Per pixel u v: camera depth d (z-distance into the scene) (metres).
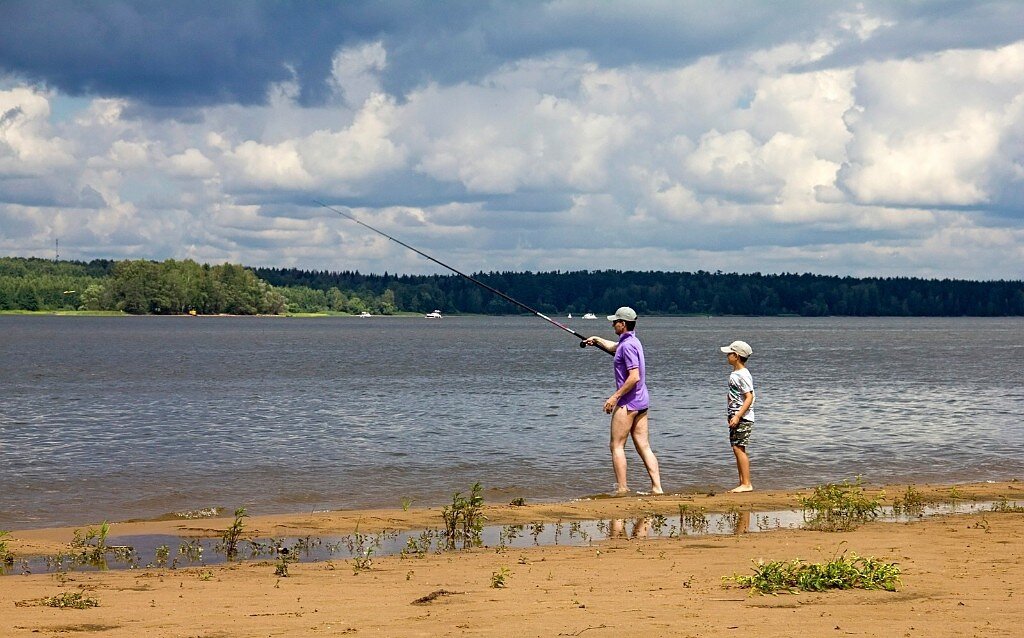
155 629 5.82
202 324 161.00
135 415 25.94
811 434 21.66
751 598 6.47
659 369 47.66
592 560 8.68
